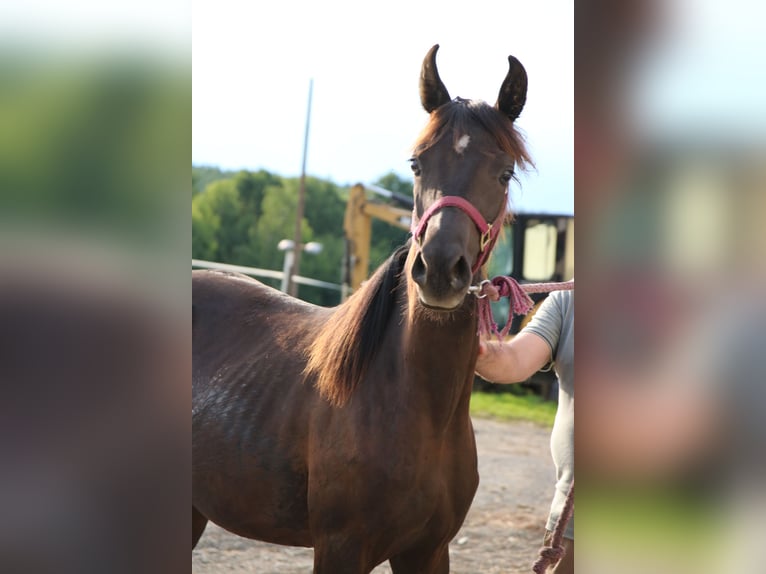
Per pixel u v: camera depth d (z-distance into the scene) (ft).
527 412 24.94
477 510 13.56
